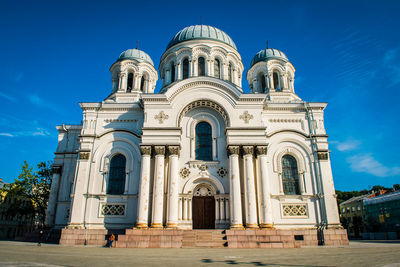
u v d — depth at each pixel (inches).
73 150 1203.2
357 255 592.7
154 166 999.6
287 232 898.1
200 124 1081.4
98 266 432.8
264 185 948.6
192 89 1058.7
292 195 988.6
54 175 1176.8
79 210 966.4
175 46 1315.2
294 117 1088.8
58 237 1022.4
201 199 1013.2
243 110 1035.3
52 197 1149.7
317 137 1051.9
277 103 1090.7
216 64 1286.9
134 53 1295.5
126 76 1251.2
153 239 828.0
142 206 918.4
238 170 959.6
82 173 1004.6
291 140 1055.0
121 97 1205.1
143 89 1295.5
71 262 480.1
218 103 1039.6
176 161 971.3
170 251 686.5
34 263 458.9
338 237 917.8
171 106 1033.5
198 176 1000.2
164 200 965.8
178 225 953.5
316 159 1031.6
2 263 450.6
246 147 979.9
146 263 467.8
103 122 1079.0
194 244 815.1
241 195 976.3
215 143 1042.1
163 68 1365.7
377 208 2156.7
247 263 467.5
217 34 1360.7
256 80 1289.4
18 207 1494.8
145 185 941.2
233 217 910.4
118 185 1021.8
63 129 1230.3
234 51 1363.2
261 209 933.8
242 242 807.1
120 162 1048.8
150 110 1028.5
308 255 593.9
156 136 991.0
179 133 997.2
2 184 2028.8
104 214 973.2
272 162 1028.5
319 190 993.5
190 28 1370.6
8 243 964.6
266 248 780.6
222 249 746.8
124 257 558.3
